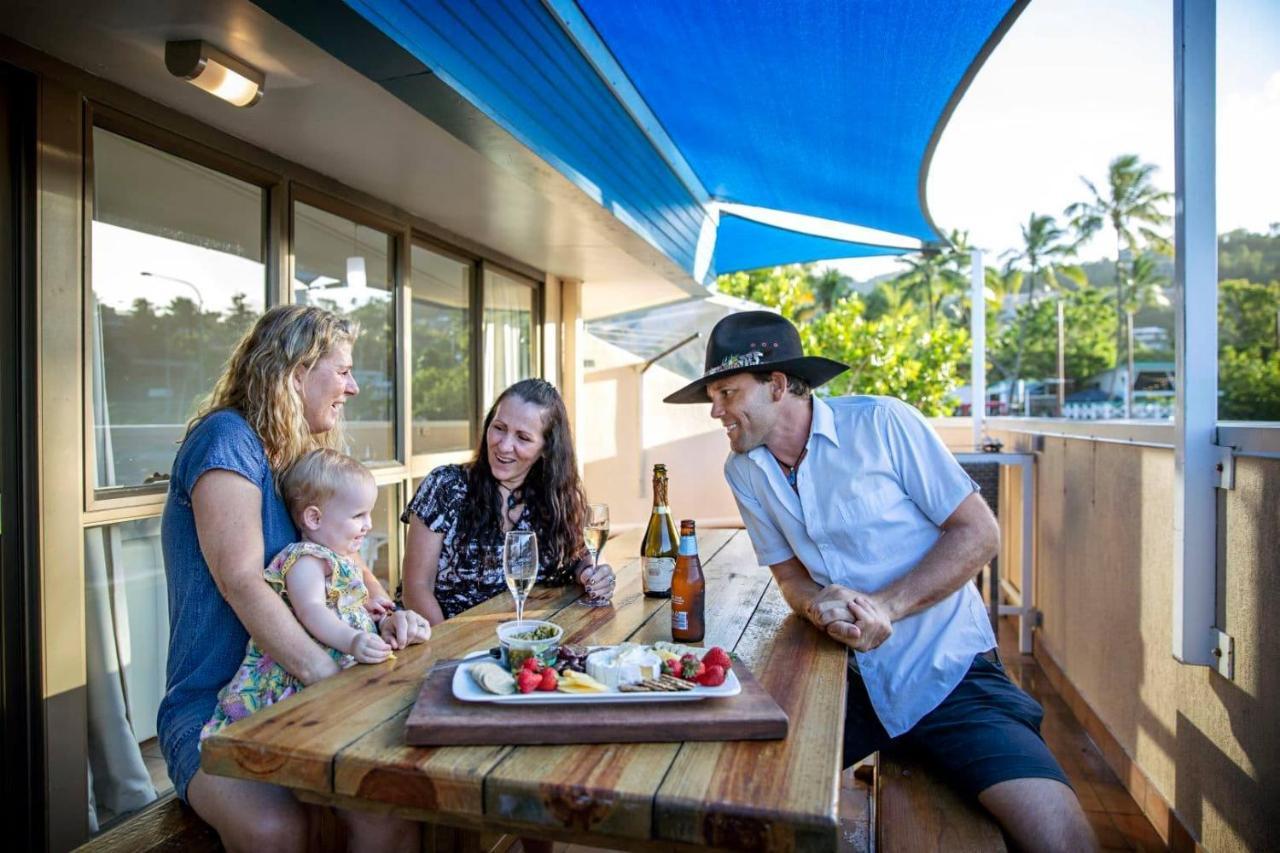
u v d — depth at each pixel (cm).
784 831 99
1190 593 228
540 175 313
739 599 220
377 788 114
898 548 204
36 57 218
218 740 123
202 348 298
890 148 414
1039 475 493
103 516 245
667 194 472
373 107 261
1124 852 260
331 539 180
